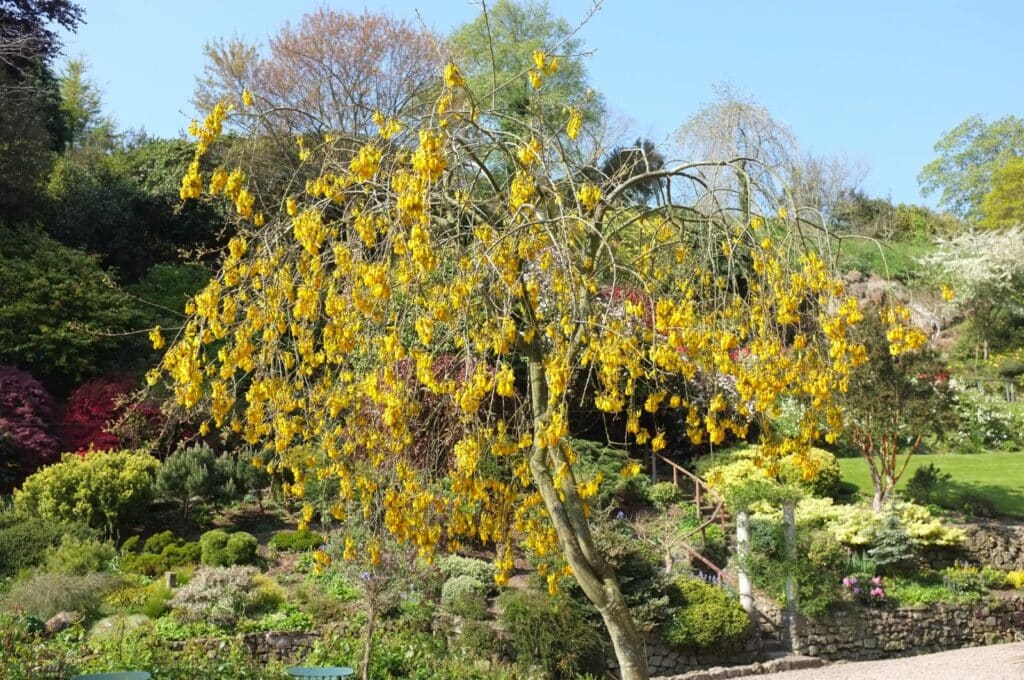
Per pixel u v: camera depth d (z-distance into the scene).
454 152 4.73
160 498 11.87
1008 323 25.48
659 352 4.52
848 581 11.41
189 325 4.59
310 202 5.07
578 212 4.81
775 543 11.38
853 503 14.34
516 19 21.33
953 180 42.72
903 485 15.26
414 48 20.47
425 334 4.09
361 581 8.12
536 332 4.91
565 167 5.01
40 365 14.09
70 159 23.00
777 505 12.37
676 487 13.35
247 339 4.50
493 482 5.17
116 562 10.38
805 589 10.82
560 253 4.23
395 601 9.19
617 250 5.89
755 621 10.65
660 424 14.03
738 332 5.09
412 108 5.18
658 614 9.85
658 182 5.88
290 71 20.09
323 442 4.96
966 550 13.10
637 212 6.34
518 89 14.12
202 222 19.89
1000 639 11.90
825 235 5.06
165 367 4.45
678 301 5.51
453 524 5.12
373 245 4.25
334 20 20.31
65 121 23.78
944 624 11.58
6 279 14.48
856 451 17.58
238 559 10.48
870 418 13.45
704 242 5.61
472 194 5.47
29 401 12.46
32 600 8.88
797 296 4.96
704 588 10.48
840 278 4.92
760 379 4.56
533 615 9.02
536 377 4.96
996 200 34.72
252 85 20.22
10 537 10.25
